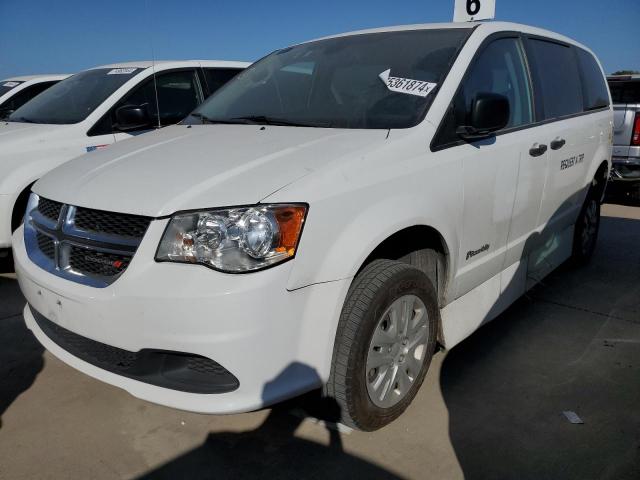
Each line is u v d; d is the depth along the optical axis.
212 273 1.99
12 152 4.43
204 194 2.11
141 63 5.68
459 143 2.81
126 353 2.21
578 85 4.39
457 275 2.89
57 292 2.26
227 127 3.05
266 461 2.40
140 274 2.05
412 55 3.12
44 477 2.30
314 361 2.18
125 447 2.49
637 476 2.29
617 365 3.22
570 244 4.54
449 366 3.20
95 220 2.25
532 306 4.09
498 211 3.13
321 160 2.30
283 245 2.04
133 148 2.81
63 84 5.77
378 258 2.58
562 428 2.62
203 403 2.09
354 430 2.59
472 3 4.63
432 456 2.43
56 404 2.81
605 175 4.96
